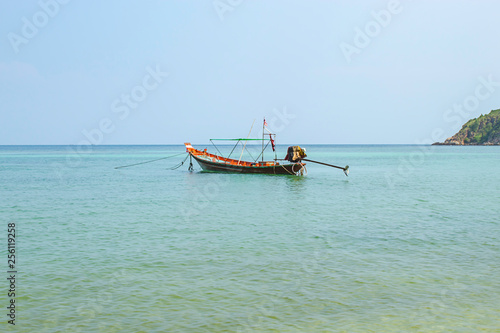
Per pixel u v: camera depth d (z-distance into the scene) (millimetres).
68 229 21203
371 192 37188
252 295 12031
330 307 11180
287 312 10891
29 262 15375
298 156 52312
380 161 99688
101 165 84688
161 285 12891
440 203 29750
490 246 17172
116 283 13078
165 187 42156
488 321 10328
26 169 71250
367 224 22141
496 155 131000
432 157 118438
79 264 15086
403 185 43375
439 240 18297
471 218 23641
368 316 10617
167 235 19719
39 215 25422
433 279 13180
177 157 128375
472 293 12031
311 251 16625
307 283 12938
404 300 11586
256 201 31547
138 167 78250
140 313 10922
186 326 10188
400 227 21234
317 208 27875
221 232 20328
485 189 38875
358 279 13234
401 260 15266
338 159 112250
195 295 12062
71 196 34750
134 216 25000
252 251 16703
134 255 16219
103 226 21938
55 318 10641
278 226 21766
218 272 14070
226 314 10812
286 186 42906
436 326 10094
